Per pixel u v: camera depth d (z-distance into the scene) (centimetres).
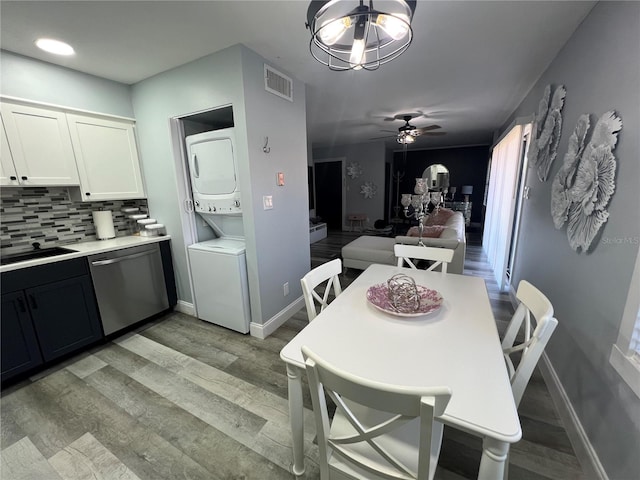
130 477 128
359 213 756
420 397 64
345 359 97
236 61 195
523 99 323
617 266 118
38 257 211
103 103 243
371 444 83
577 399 144
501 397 79
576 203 156
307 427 153
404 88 289
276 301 258
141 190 275
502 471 75
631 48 117
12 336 183
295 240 279
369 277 181
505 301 309
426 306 131
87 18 157
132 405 169
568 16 165
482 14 163
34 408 168
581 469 127
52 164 212
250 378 193
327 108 363
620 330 112
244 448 142
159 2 145
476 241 625
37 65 204
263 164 224
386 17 114
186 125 258
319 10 108
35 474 130
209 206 248
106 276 230
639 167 108
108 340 240
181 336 246
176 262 282
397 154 862
